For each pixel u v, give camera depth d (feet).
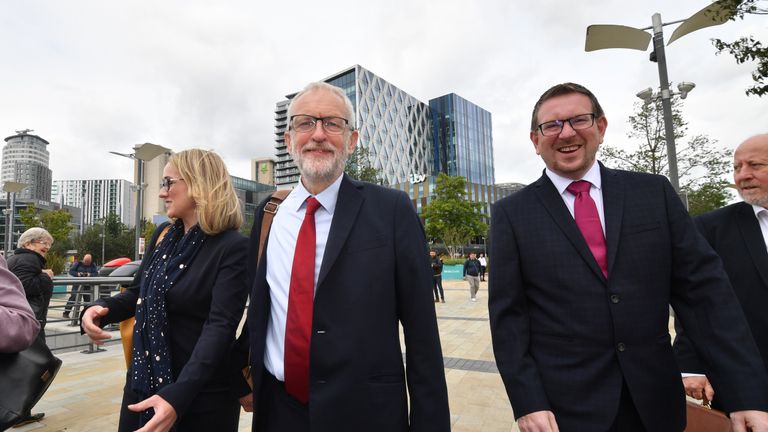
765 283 6.49
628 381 4.68
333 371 4.48
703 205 42.01
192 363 4.81
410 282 4.82
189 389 4.61
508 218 5.79
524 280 5.57
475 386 14.94
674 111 35.32
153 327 5.46
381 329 4.63
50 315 33.55
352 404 4.40
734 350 4.34
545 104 5.66
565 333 5.04
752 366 4.25
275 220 5.63
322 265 4.77
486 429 11.05
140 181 49.01
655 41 24.21
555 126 5.47
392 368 4.64
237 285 5.57
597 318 4.91
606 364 4.81
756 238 6.79
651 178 5.44
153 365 5.35
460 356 19.89
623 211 5.20
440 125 333.42
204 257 5.68
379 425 4.41
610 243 5.05
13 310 5.00
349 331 4.54
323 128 5.31
